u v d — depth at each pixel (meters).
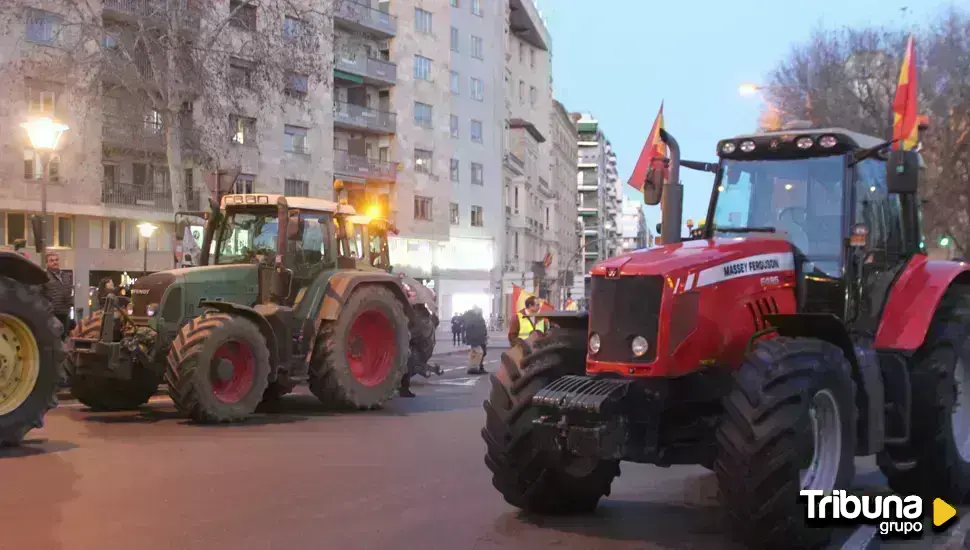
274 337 12.23
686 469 8.61
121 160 42.44
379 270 15.88
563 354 6.36
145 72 28.06
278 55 26.72
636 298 5.84
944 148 35.12
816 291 6.52
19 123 35.97
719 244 6.33
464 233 65.69
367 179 58.00
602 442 5.60
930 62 35.12
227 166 43.84
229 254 13.69
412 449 9.53
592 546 5.66
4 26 33.62
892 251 7.21
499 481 6.39
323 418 12.37
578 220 113.88
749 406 5.29
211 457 8.82
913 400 6.82
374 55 60.03
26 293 9.16
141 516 6.28
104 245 41.56
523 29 81.62
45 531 5.82
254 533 5.87
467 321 22.80
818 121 35.50
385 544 5.65
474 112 66.69
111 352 11.80
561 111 95.38
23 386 9.20
